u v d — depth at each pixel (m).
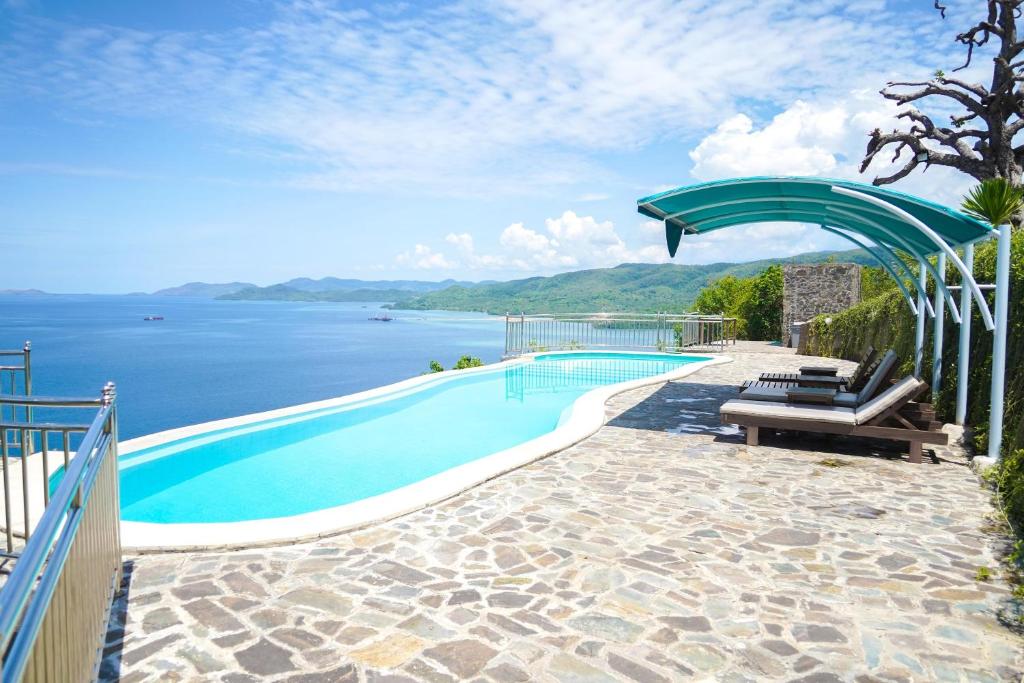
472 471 5.52
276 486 6.57
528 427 9.75
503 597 3.22
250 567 3.58
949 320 8.30
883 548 3.91
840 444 6.95
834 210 8.07
